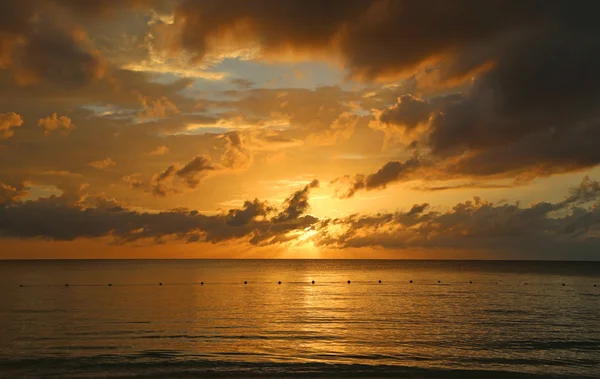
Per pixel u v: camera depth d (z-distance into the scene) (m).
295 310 59.59
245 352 35.34
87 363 31.97
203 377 29.44
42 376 29.34
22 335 40.91
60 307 61.09
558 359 34.22
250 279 132.50
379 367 31.86
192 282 117.50
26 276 140.50
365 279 136.00
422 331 44.22
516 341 39.84
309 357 34.09
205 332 42.88
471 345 38.31
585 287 105.50
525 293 87.44
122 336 40.66
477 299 75.25
